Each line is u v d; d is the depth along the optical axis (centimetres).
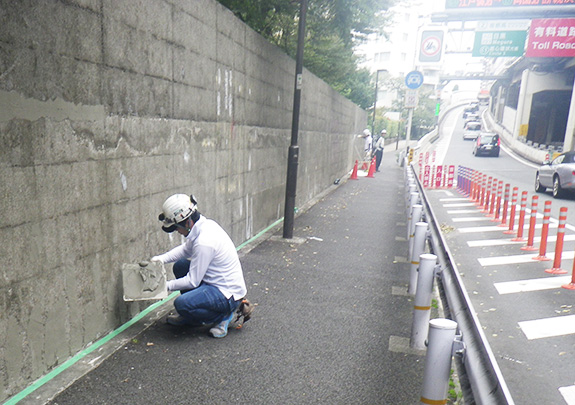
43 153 288
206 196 561
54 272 308
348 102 1873
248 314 409
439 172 1814
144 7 391
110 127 357
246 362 354
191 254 411
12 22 257
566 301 538
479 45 2469
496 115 6228
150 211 433
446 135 5594
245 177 707
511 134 4375
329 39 1482
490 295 559
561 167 1404
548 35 2119
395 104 6147
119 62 362
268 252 687
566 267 681
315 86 1177
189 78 488
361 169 2280
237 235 696
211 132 560
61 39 296
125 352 357
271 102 811
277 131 868
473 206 1295
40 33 278
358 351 382
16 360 281
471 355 207
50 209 299
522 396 341
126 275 381
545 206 718
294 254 684
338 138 1684
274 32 1234
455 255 751
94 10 327
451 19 2191
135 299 376
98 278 361
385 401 310
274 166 871
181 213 373
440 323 214
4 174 259
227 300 388
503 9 2069
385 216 1059
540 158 3041
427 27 2733
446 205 1315
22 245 277
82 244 336
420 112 6131
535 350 416
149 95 412
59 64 296
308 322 439
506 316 493
